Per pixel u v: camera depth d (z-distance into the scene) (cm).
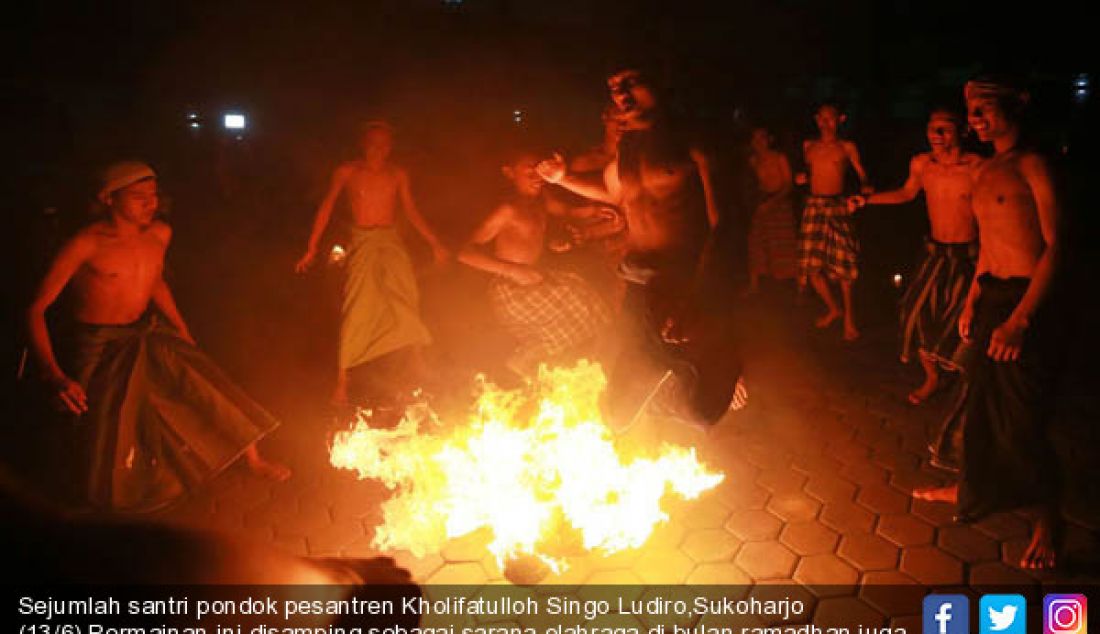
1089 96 1205
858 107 1554
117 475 396
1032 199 334
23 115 1368
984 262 363
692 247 329
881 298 837
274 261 1089
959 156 476
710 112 1446
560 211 447
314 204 1434
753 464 466
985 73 341
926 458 469
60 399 371
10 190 1055
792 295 860
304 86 1639
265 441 512
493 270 432
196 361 417
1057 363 339
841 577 352
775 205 820
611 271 436
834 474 451
